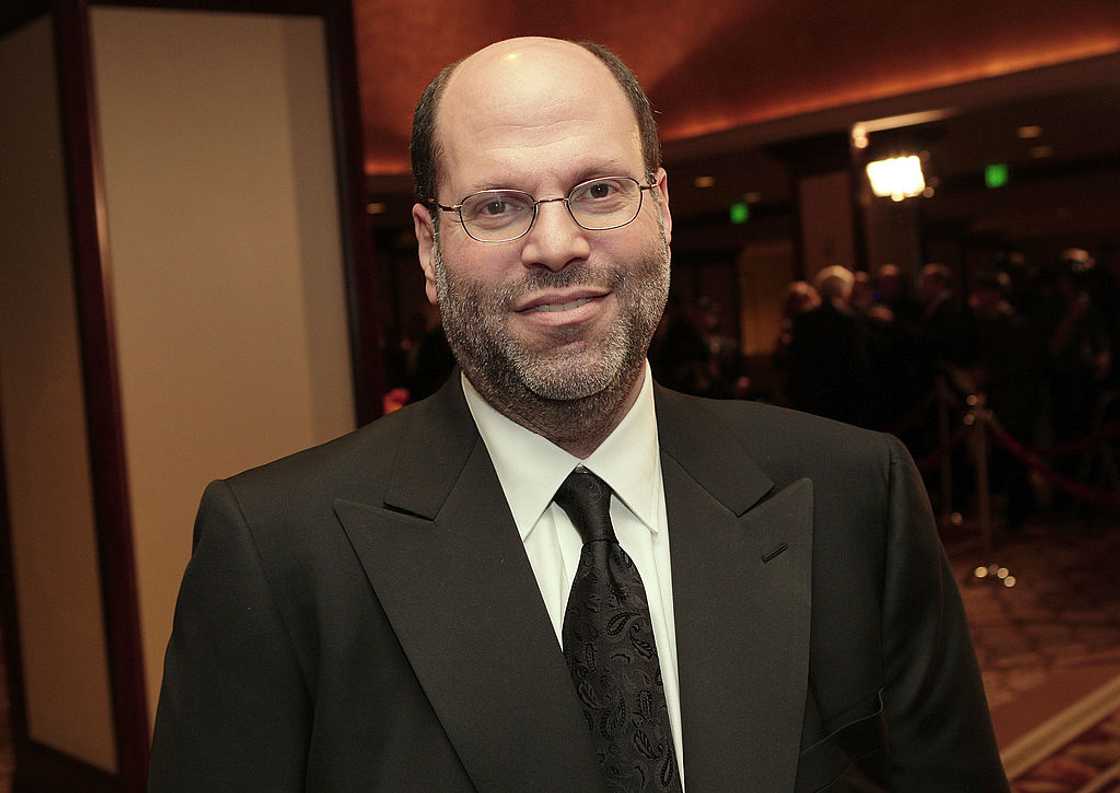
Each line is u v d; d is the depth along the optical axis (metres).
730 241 17.77
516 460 1.08
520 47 1.03
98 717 3.61
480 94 1.02
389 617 1.01
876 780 1.10
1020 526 6.96
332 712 1.01
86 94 3.29
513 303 1.00
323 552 1.04
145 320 3.38
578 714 0.99
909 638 1.14
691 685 1.02
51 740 3.86
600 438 1.08
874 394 6.43
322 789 1.01
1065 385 7.14
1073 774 3.43
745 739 1.01
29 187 3.58
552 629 1.02
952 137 10.73
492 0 7.13
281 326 3.57
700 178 12.27
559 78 1.01
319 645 1.02
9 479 3.94
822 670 1.08
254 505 1.06
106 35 3.33
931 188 8.03
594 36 7.77
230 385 3.50
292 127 3.58
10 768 4.19
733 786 0.99
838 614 1.10
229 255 3.50
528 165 0.99
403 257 14.98
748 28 8.36
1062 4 7.40
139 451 3.38
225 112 3.48
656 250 1.04
